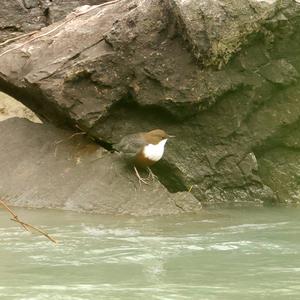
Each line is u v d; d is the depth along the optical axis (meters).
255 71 24.81
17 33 32.62
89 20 26.12
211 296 14.30
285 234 20.39
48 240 19.41
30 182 24.78
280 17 24.36
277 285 15.16
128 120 24.86
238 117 25.06
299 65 25.19
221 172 25.20
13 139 26.36
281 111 25.44
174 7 23.73
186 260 17.30
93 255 17.75
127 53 24.22
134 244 19.02
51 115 26.36
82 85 24.31
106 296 14.27
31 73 25.14
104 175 23.94
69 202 23.75
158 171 24.92
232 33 23.67
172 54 24.23
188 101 24.22
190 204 23.70
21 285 15.09
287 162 25.84
